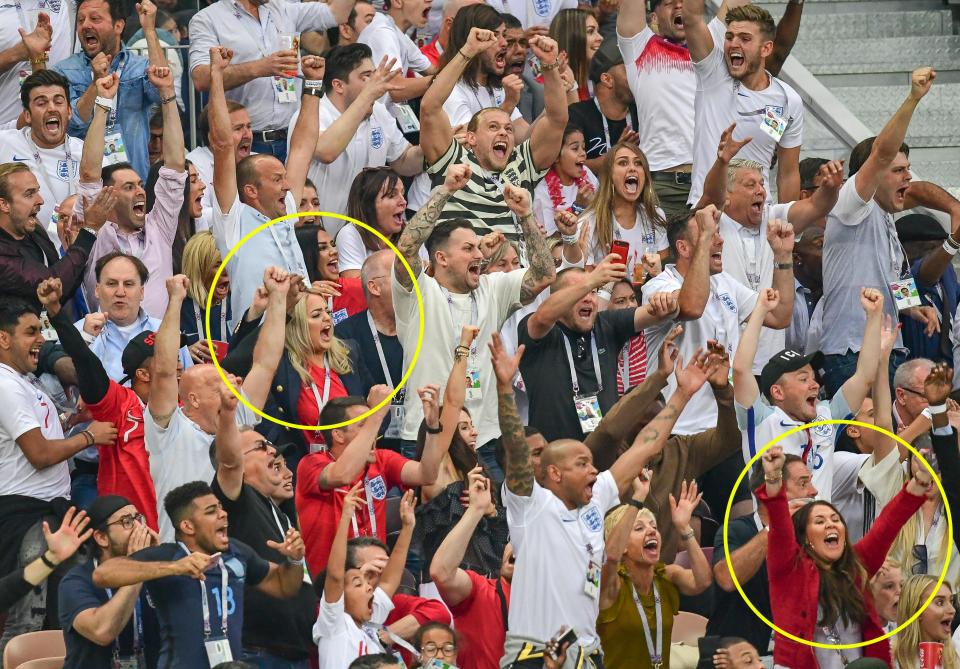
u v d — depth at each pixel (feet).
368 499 109.50
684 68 147.54
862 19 176.76
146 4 134.31
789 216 138.21
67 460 113.91
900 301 140.26
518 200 117.50
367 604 100.17
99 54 140.77
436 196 117.29
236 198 123.34
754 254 134.92
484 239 119.34
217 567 95.76
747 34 140.56
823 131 155.94
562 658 98.48
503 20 145.28
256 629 98.53
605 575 104.06
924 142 170.40
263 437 103.96
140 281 120.98
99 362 109.29
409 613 105.19
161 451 106.22
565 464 100.32
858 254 139.03
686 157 147.23
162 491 106.11
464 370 110.32
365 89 138.62
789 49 155.84
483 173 133.59
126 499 98.48
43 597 110.22
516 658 99.81
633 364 126.11
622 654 104.63
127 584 92.48
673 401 105.60
